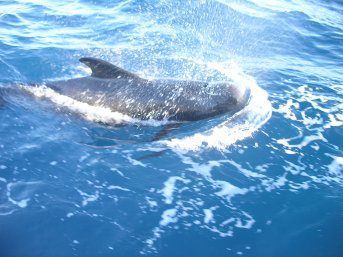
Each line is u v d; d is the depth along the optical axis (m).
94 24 6.46
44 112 4.12
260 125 4.25
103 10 7.06
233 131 4.11
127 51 5.66
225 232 3.07
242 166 3.72
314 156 3.90
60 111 4.14
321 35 7.06
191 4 7.68
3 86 4.33
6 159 3.53
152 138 3.95
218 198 3.37
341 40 6.93
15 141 3.74
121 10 7.11
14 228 2.93
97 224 3.03
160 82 4.20
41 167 3.50
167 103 4.09
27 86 4.34
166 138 3.97
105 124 4.09
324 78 5.47
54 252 2.80
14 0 7.20
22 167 3.47
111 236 2.95
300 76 5.46
